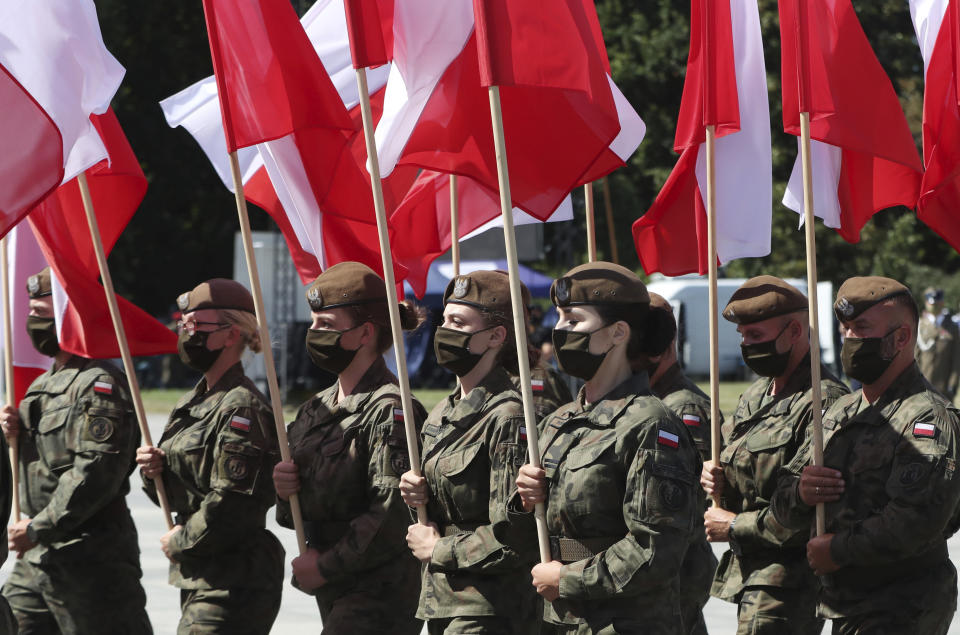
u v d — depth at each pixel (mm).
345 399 11078
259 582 11703
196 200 71562
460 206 14172
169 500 12219
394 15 11469
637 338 9180
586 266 9359
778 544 11461
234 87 11188
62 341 13375
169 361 65688
